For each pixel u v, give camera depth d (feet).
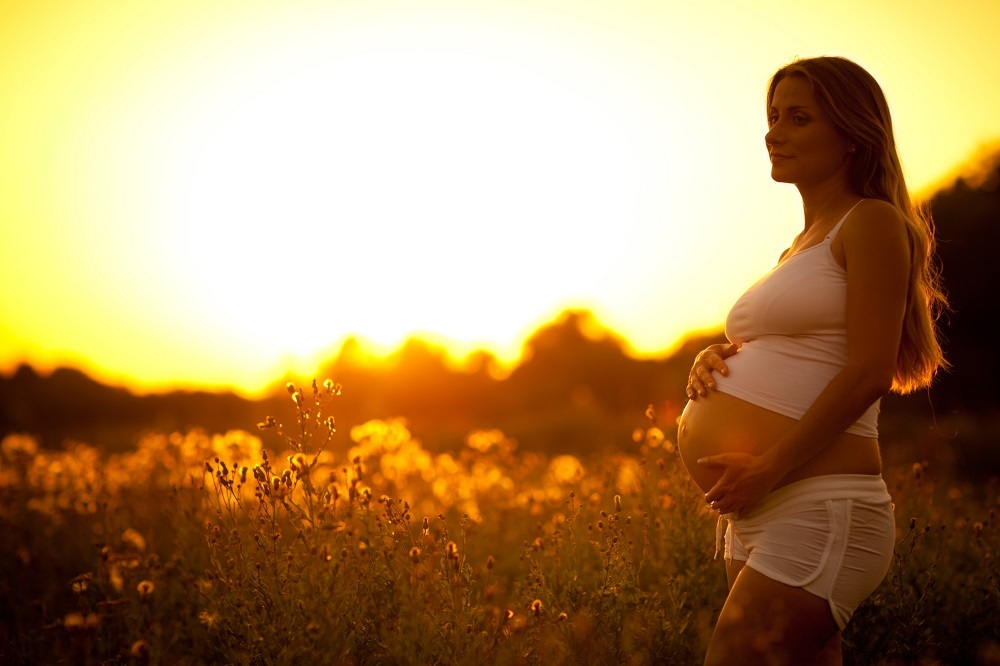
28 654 11.70
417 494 22.31
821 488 8.06
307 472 11.21
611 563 11.48
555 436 57.47
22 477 23.45
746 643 8.03
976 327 61.26
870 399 7.80
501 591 13.89
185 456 22.13
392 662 10.23
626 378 122.21
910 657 10.94
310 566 10.36
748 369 8.77
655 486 15.85
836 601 7.98
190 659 11.32
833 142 8.72
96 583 12.42
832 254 8.30
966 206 64.49
